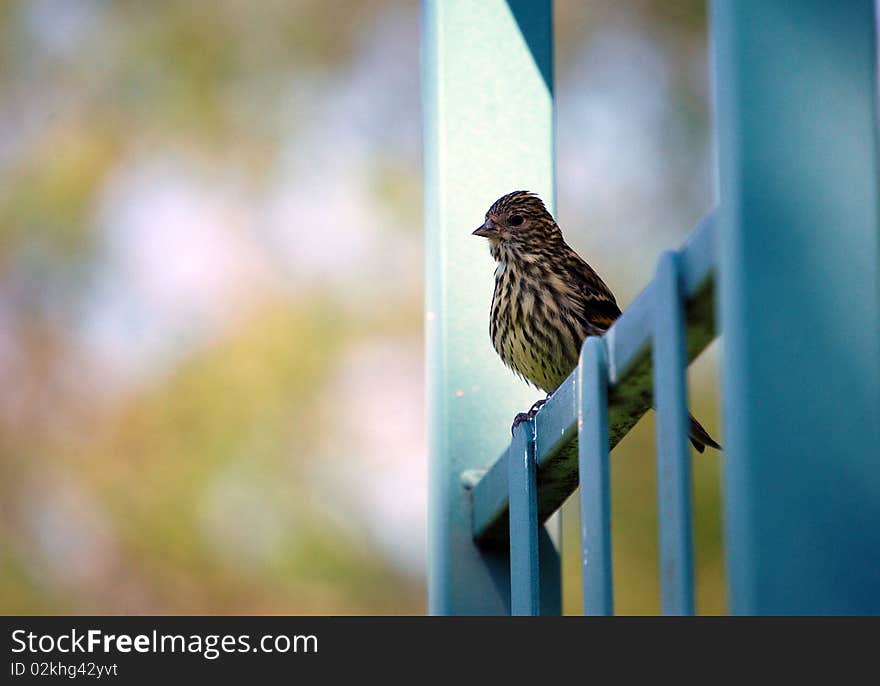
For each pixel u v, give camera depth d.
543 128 6.68
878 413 3.24
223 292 14.80
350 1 16.31
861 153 3.32
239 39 16.09
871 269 3.29
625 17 17.36
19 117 15.65
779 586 3.21
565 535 12.80
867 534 3.21
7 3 15.80
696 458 13.66
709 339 3.95
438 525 6.45
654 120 17.02
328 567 13.79
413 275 15.04
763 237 3.31
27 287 14.91
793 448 3.25
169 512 13.84
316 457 14.02
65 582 14.03
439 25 6.62
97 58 15.84
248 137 15.75
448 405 6.52
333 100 16.09
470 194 6.62
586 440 4.44
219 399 14.18
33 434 14.51
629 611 13.27
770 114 3.34
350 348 14.56
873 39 3.35
